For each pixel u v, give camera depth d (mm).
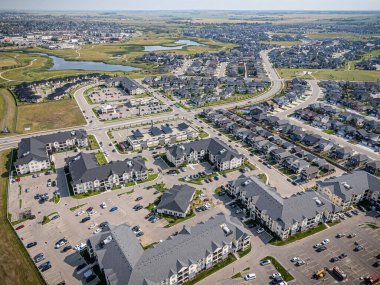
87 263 134500
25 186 190625
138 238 148000
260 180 180750
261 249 142875
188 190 176250
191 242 130750
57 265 133750
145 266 118812
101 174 186750
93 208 170375
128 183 193625
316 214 154375
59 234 151375
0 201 175875
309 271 131000
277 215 149500
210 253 130750
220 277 128500
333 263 135250
